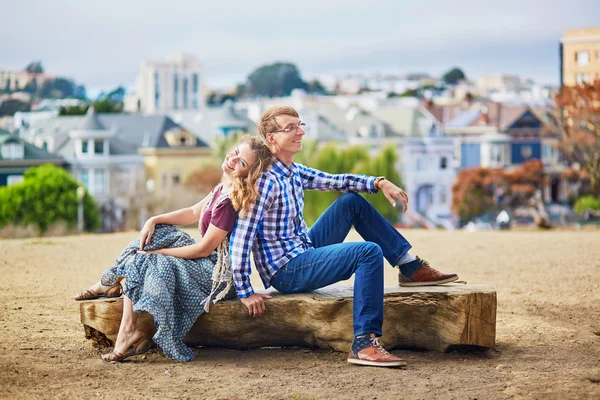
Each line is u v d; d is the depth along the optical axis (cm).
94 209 4250
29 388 477
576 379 493
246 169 532
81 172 5606
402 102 10306
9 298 753
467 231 1562
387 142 6506
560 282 866
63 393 471
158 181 5928
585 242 1241
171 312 534
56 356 548
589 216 4956
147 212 5412
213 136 6862
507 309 732
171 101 17100
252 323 552
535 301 767
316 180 576
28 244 1214
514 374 505
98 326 557
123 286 539
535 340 606
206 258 557
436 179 6625
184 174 6028
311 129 6550
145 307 528
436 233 1476
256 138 538
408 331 559
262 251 547
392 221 5112
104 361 538
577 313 713
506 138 6744
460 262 1021
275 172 539
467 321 546
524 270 952
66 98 14925
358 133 6738
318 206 4262
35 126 6328
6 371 505
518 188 5503
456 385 485
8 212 3969
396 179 5009
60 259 1029
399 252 563
